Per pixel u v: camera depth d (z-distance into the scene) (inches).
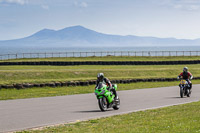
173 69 2618.1
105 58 3996.1
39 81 1491.1
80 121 594.6
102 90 733.9
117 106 780.0
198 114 654.5
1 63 3257.9
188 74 1091.9
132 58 3996.1
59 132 485.7
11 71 2055.9
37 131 499.2
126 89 1405.0
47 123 576.4
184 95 1085.8
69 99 991.0
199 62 3604.8
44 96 1093.8
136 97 1066.7
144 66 3186.5
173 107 787.4
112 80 1705.2
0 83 1368.1
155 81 1913.1
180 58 4018.2
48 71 2151.8
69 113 704.4
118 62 3403.1
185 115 641.6
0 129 520.1
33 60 3499.0
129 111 741.9
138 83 1781.5
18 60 3565.5
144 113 684.7
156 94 1175.0
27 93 1186.0
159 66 3198.8
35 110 749.3
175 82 1902.1
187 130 475.5
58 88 1422.2
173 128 493.4
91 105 848.9
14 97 1048.2
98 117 646.5
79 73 2212.1
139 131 471.2
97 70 2349.9
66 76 2124.8
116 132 468.1
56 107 804.6
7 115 671.1
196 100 986.1
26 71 2100.1
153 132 462.9
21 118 632.4
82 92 1245.7
